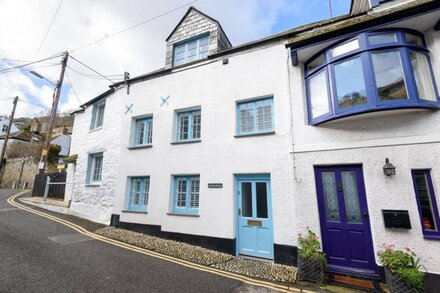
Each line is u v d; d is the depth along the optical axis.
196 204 7.38
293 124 6.18
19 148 26.77
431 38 5.28
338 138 5.56
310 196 5.57
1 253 5.11
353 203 5.27
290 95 6.42
